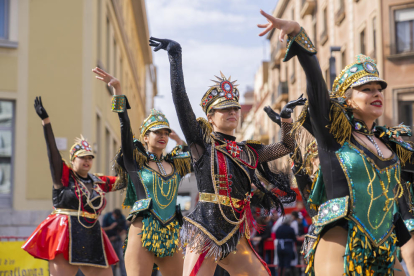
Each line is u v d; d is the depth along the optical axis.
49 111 13.84
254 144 4.48
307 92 3.50
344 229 3.42
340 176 3.46
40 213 13.41
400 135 3.86
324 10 28.58
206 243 4.04
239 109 4.41
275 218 7.04
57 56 14.08
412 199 4.56
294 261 11.77
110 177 6.93
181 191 20.59
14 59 13.79
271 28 3.42
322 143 3.55
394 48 22.19
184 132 4.16
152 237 5.43
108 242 6.71
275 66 39.78
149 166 5.71
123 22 23.97
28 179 13.51
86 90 14.13
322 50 28.86
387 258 3.52
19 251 9.10
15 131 13.60
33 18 14.07
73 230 6.37
